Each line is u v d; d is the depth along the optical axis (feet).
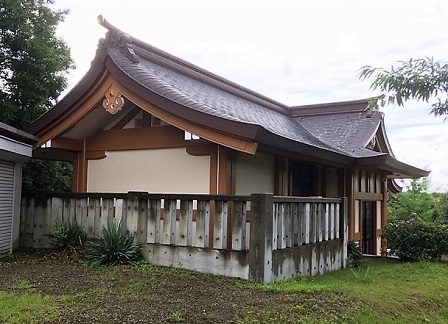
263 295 16.85
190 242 21.50
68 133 29.94
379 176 46.68
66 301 15.10
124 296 15.98
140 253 22.80
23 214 28.09
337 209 27.32
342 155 31.60
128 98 25.84
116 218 23.97
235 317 13.87
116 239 22.50
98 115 28.84
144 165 28.73
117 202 24.03
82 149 31.32
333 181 38.52
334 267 26.35
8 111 33.30
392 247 33.06
